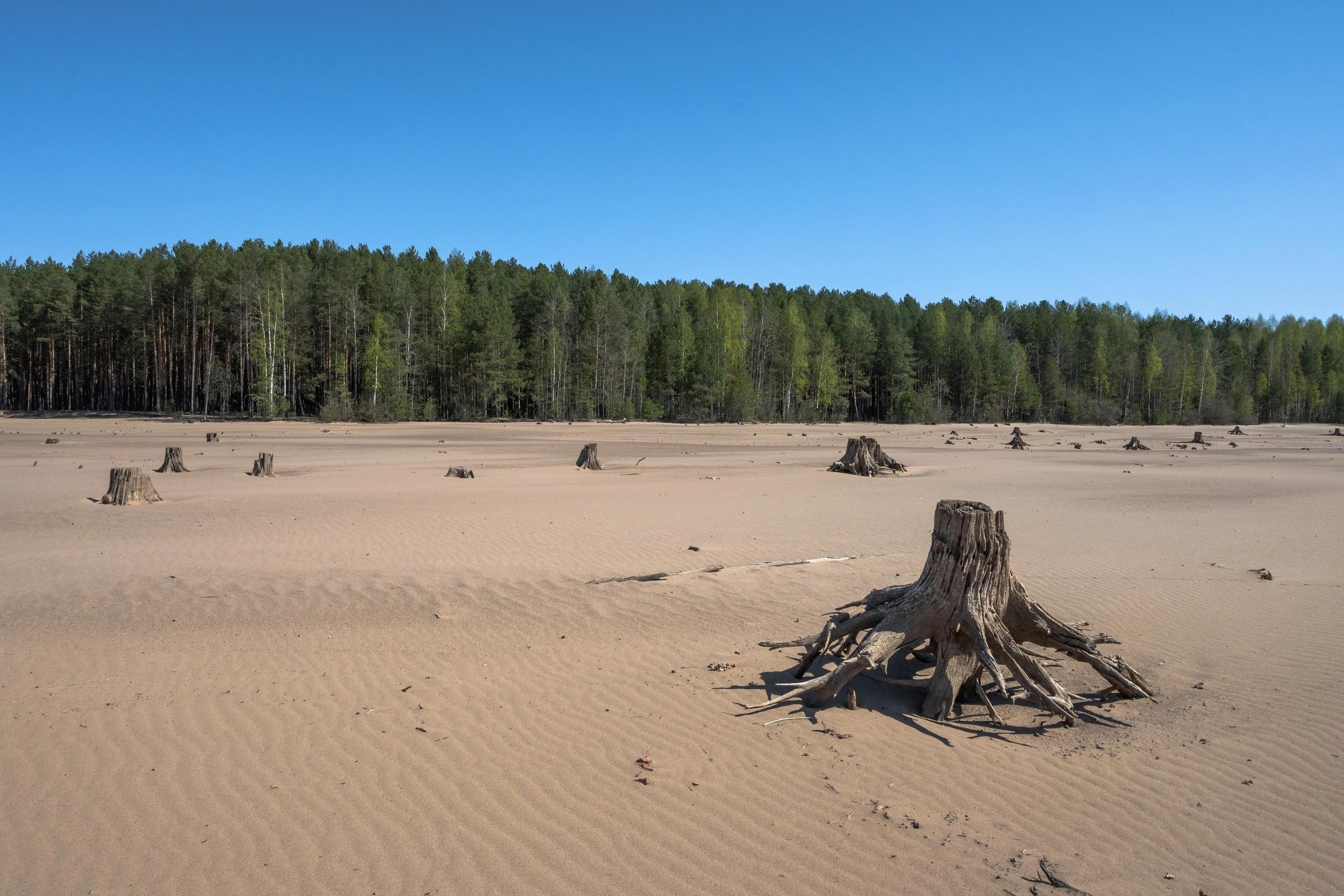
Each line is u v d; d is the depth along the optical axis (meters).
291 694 6.56
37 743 5.54
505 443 46.72
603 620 8.96
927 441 56.06
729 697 6.64
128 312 82.94
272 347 74.62
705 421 88.69
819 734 5.93
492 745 5.63
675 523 15.84
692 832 4.51
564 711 6.28
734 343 95.31
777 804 4.86
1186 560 12.75
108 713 6.11
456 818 4.61
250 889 3.92
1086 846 4.43
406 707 6.32
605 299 91.25
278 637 8.20
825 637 6.82
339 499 19.16
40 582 10.48
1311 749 5.71
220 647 7.86
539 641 8.16
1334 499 21.16
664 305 113.75
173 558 12.05
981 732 6.08
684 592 10.23
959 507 6.65
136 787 4.93
